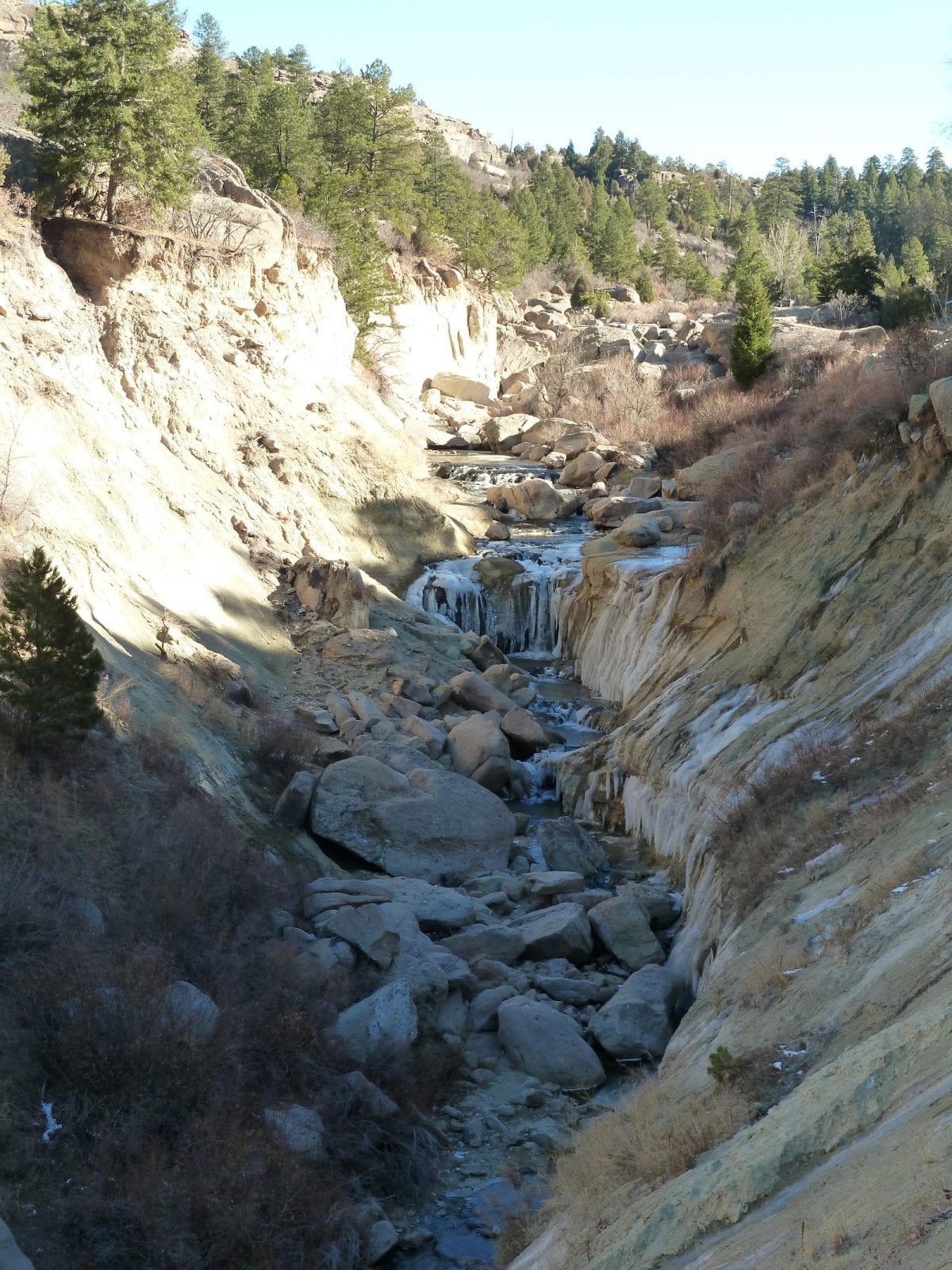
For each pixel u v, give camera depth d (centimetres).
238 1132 1223
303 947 1684
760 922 1444
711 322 8775
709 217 19525
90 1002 1269
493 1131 1438
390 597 3553
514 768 2683
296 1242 1140
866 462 2558
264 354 4266
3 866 1460
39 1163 1121
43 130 3631
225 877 1747
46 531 2400
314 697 2853
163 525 2992
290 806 2172
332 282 5116
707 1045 1212
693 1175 845
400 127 8025
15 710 1695
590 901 2017
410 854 2175
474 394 7238
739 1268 647
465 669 3278
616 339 7888
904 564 2189
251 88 9256
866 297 8169
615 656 3247
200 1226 1110
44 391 2944
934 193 18812
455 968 1739
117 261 3594
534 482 4809
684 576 2962
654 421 6091
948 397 2152
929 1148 596
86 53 3588
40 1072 1216
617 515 4512
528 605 3806
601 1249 889
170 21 3778
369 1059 1468
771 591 2511
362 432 4653
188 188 3962
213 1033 1334
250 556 3369
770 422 5028
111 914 1517
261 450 3834
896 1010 955
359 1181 1290
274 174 7338
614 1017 1619
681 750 2297
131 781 1838
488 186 13800
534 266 11788
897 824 1420
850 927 1220
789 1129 793
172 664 2425
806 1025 1082
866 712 1852
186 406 3606
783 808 1730
